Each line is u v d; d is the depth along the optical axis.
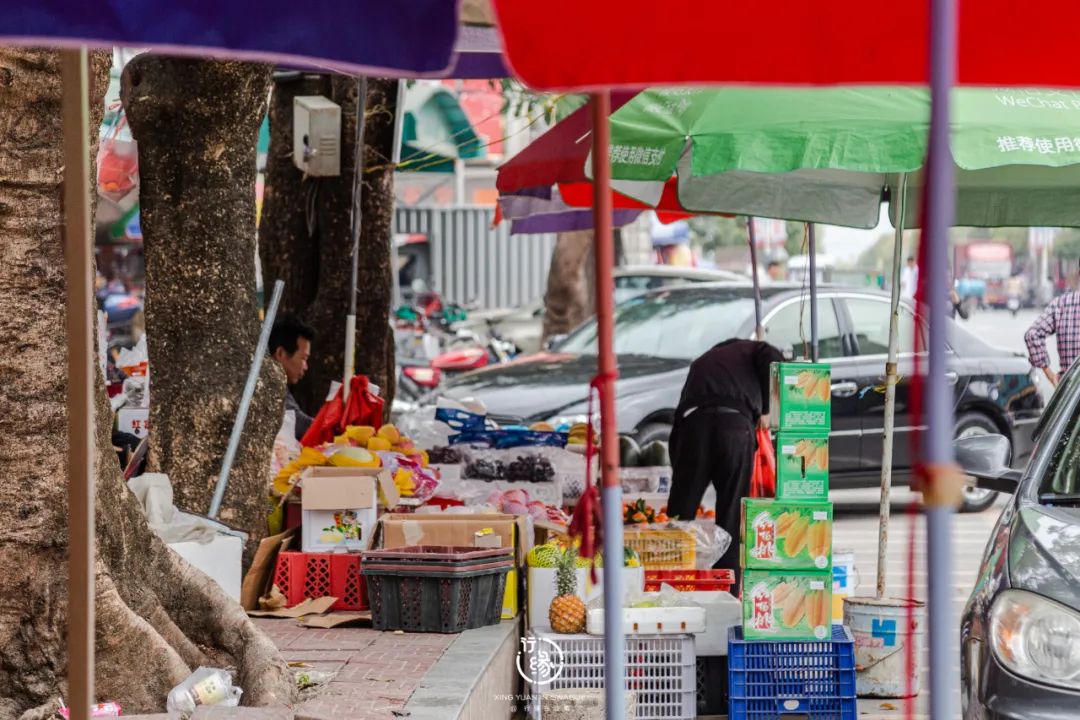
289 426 14.44
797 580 10.15
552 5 4.82
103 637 7.93
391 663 9.56
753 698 10.12
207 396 11.94
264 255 17.84
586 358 20.80
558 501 14.63
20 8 4.71
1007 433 21.72
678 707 10.34
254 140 12.32
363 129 15.12
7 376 7.57
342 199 17.14
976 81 5.20
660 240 49.91
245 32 4.88
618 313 21.69
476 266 50.12
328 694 8.62
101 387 8.69
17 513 7.61
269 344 14.80
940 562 4.15
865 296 20.91
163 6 4.80
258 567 11.66
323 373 17.28
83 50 4.84
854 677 10.12
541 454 15.16
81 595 4.90
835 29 4.98
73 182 4.84
